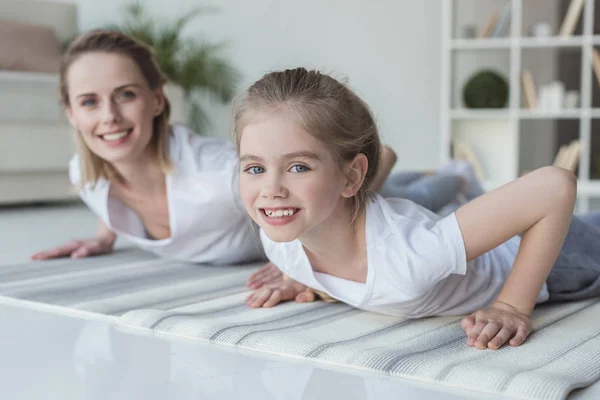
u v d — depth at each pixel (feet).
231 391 2.81
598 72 13.15
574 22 13.14
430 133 15.58
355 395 2.77
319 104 3.31
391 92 15.58
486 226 3.52
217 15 16.26
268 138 3.24
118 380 2.95
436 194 6.62
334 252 3.78
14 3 13.28
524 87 13.53
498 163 13.52
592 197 12.25
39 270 5.61
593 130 14.48
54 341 3.58
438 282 3.79
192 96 16.05
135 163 5.47
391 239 3.62
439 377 2.92
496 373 2.89
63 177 11.26
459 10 14.98
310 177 3.26
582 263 4.36
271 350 3.37
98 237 6.54
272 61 16.05
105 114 5.17
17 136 10.46
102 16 16.65
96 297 4.60
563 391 2.70
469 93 13.62
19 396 2.76
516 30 13.14
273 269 5.07
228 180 5.36
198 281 5.16
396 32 15.47
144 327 3.82
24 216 10.06
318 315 4.05
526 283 3.64
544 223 3.56
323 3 15.71
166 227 5.98
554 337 3.54
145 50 5.52
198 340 3.60
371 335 3.61
